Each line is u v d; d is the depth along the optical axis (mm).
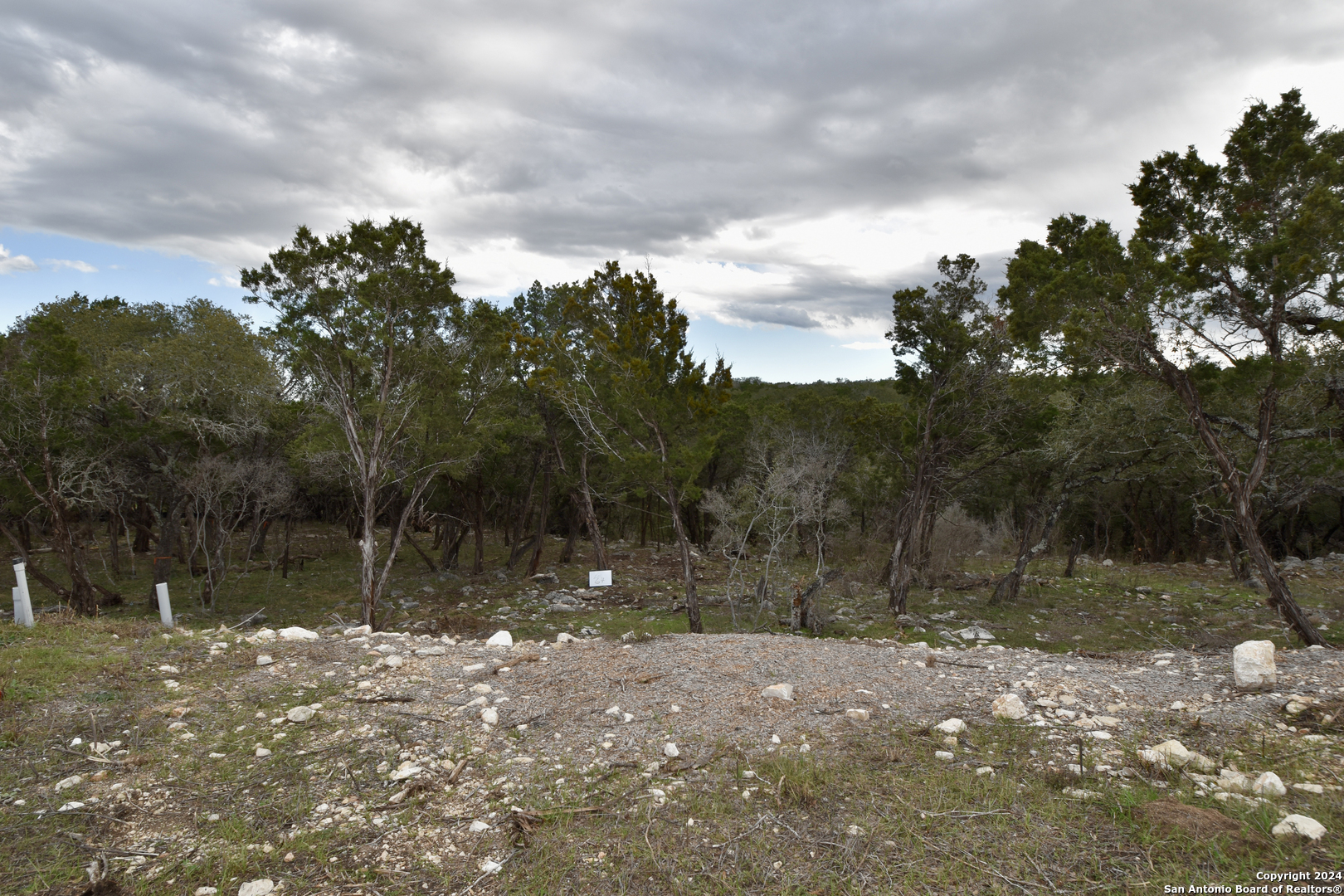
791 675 7145
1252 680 6340
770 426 28734
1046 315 13422
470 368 18875
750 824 4289
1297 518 32000
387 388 16375
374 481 16125
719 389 15977
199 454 21219
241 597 21719
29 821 4348
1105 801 4301
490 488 27781
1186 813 3967
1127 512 34125
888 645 8781
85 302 26281
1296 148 11039
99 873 3861
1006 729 5656
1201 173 11898
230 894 3734
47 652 7445
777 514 18531
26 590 9141
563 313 16484
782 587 20594
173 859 4016
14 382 15922
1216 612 18000
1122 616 18312
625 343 15562
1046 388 18656
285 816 4484
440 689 6828
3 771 4945
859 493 27109
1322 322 10711
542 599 21875
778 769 4961
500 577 25781
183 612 18797
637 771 5082
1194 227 12320
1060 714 5969
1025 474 24875
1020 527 34344
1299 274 10469
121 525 30391
